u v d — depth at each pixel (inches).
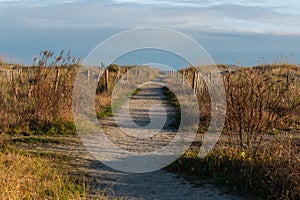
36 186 263.9
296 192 259.1
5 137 440.8
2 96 548.7
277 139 373.4
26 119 496.4
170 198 274.2
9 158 316.5
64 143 432.5
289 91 601.6
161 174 331.9
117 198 271.0
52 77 566.3
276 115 382.0
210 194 282.8
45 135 468.8
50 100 515.8
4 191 231.9
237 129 368.8
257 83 370.0
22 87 641.0
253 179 287.9
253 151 337.4
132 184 304.8
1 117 489.7
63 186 272.7
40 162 328.8
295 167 274.5
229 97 364.2
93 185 296.4
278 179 271.9
